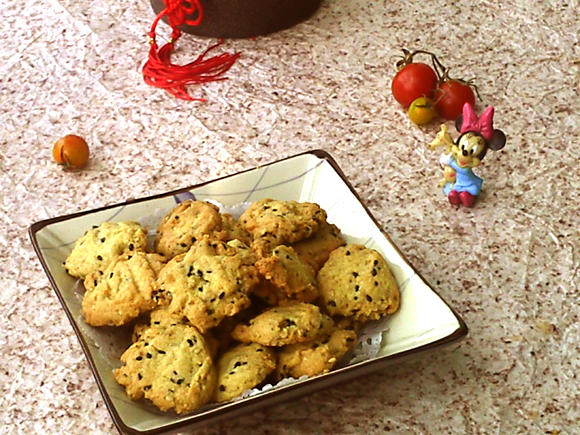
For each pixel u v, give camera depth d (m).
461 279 0.63
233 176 0.63
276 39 0.88
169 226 0.58
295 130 0.77
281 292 0.54
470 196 0.69
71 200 0.71
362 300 0.55
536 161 0.74
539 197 0.70
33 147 0.77
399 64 0.80
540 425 0.54
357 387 0.56
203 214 0.58
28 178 0.74
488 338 0.59
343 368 0.50
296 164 0.64
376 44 0.87
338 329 0.53
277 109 0.80
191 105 0.80
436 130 0.77
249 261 0.54
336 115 0.79
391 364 0.52
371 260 0.56
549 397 0.55
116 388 0.50
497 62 0.85
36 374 0.58
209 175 0.73
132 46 0.88
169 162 0.75
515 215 0.69
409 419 0.54
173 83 0.82
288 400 0.51
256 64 0.85
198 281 0.52
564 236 0.67
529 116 0.78
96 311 0.53
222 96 0.81
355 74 0.83
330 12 0.91
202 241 0.54
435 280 0.63
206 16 0.86
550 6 0.92
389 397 0.55
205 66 0.83
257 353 0.51
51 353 0.59
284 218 0.58
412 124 0.78
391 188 0.71
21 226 0.69
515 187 0.71
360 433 0.53
